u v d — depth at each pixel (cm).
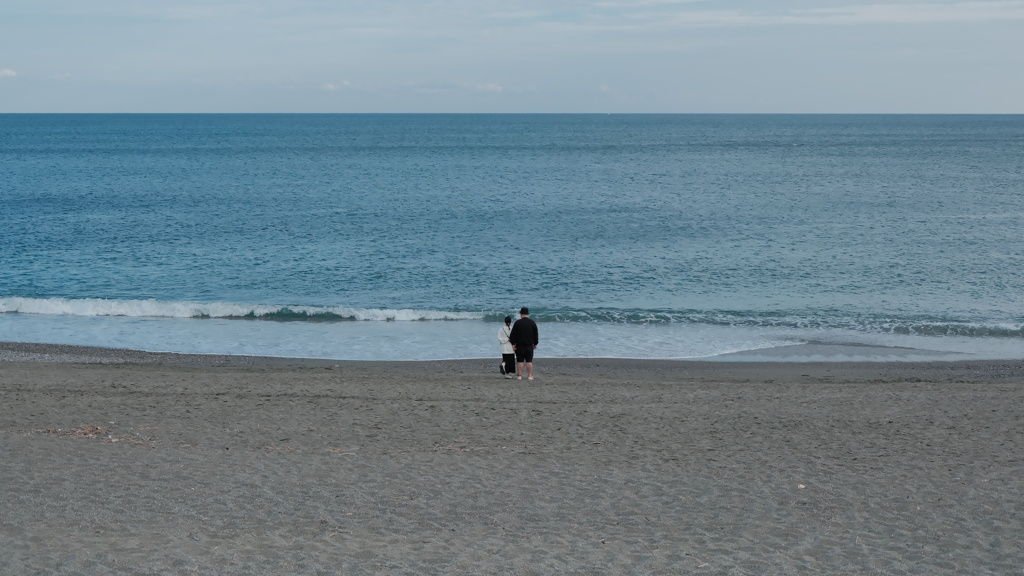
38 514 880
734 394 1658
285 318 2720
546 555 801
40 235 4478
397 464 1115
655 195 6794
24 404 1458
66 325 2589
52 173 8950
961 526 895
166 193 6844
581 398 1600
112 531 835
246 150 13950
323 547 806
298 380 1780
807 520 916
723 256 3903
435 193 6925
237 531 848
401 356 2230
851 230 4697
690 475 1084
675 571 765
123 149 14125
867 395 1642
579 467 1115
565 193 6956
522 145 15875
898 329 2566
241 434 1273
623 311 2784
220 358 2150
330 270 3594
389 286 3294
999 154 12256
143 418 1369
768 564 786
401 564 765
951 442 1264
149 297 3108
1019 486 1037
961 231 4622
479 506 952
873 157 11812
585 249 4109
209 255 3928
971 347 2348
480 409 1480
